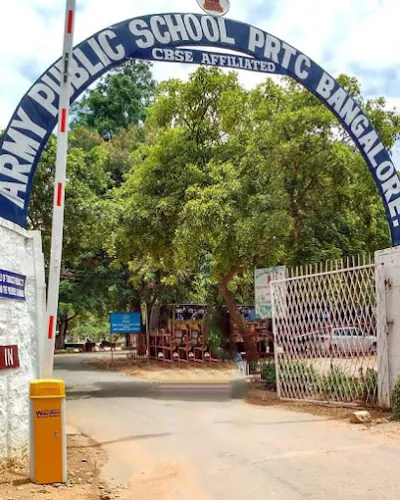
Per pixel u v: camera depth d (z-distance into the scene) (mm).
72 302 31359
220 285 17078
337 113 11039
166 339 22766
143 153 17219
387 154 11156
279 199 13703
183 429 8922
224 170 14664
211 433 8453
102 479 6156
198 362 20516
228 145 15773
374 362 9977
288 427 8641
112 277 28531
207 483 5906
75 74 8828
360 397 10016
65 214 16609
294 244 14414
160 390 14297
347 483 5613
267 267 14367
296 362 11352
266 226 13156
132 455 7285
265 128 14773
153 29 9555
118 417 10375
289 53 10672
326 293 10688
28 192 7938
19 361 6641
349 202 14664
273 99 15711
